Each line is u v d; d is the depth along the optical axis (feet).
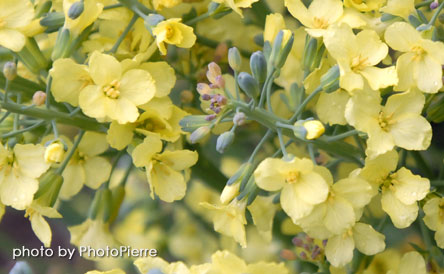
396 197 1.19
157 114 1.23
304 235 1.32
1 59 1.27
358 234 1.20
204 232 1.53
